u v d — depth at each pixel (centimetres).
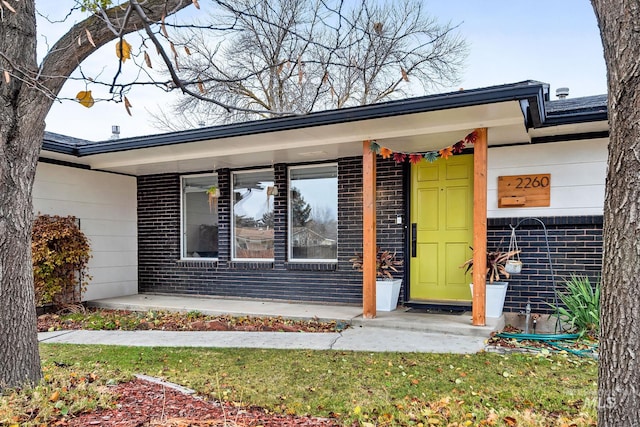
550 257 551
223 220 782
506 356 409
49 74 289
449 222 621
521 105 420
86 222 763
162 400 290
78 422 246
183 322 600
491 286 536
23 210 299
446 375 357
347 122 482
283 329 545
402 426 261
